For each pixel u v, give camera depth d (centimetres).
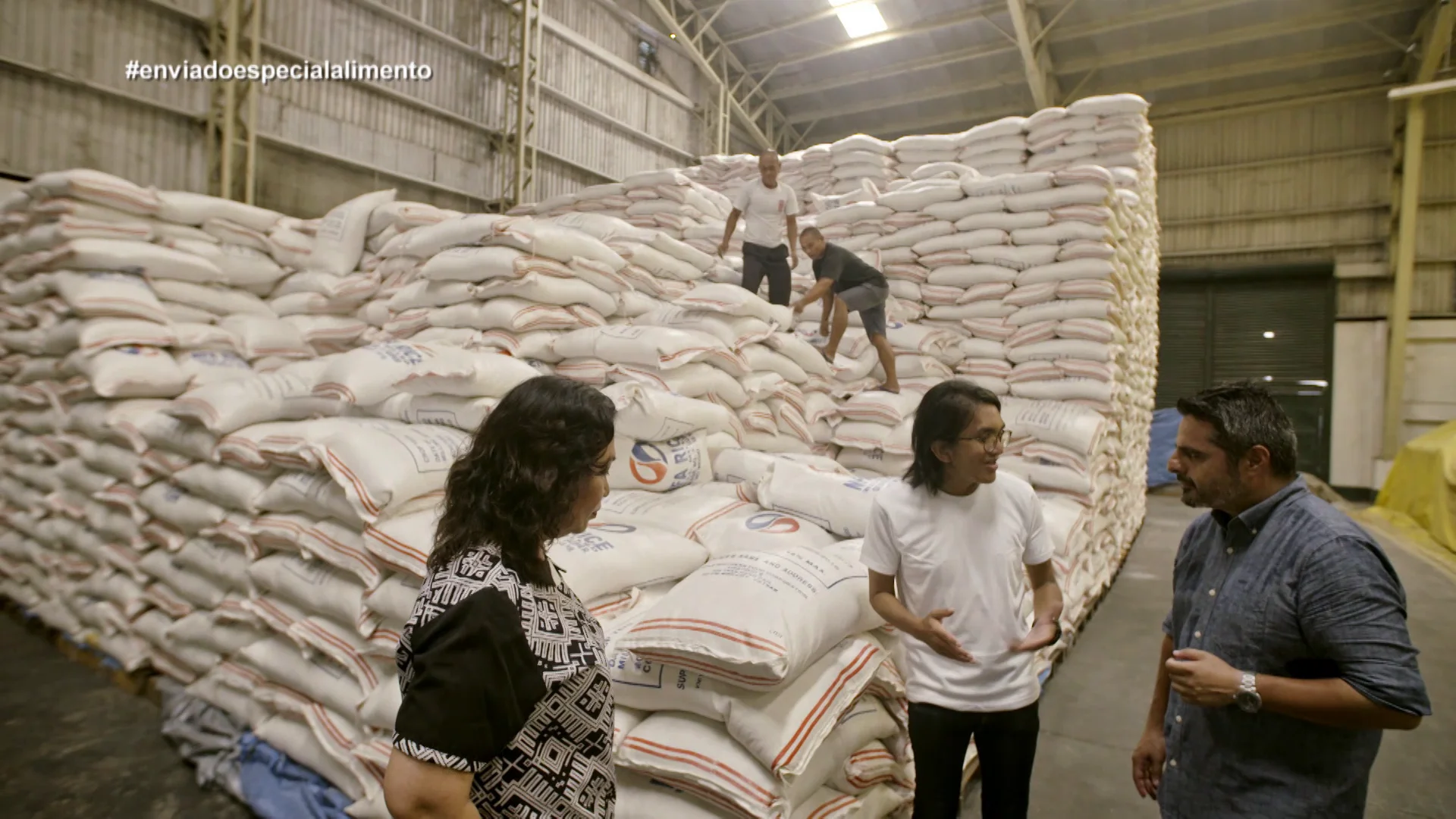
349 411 250
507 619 84
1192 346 1097
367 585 190
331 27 670
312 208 670
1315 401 1027
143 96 563
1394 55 938
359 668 196
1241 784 119
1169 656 151
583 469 92
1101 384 402
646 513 240
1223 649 121
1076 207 414
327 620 211
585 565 180
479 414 224
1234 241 1082
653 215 571
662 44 1048
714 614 148
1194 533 142
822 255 415
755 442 344
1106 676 341
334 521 209
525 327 301
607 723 95
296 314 411
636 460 260
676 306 350
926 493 160
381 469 189
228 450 230
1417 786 254
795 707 148
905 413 387
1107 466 423
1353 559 111
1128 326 467
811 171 602
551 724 88
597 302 331
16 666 309
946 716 156
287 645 226
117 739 252
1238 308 1072
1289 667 117
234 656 243
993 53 1006
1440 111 983
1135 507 614
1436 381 979
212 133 594
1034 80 966
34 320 353
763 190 466
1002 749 158
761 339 346
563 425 90
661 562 200
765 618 146
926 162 548
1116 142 479
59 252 336
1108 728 288
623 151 990
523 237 299
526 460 90
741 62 1124
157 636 273
